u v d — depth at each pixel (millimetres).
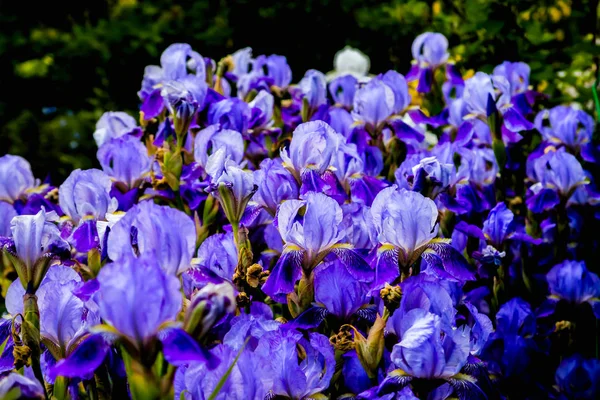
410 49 6996
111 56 8992
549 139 4172
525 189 4203
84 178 2938
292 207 2475
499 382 3047
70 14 10602
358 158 3002
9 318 2502
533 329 3254
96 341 1852
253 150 3686
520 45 4969
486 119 3791
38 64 9297
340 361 2471
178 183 3326
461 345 2248
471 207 3469
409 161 3174
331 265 2504
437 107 4820
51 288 2281
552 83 4883
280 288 2414
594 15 4980
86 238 2789
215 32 9266
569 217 3963
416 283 2371
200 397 1966
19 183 3533
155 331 1786
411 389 2303
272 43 9336
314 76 3898
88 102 9336
